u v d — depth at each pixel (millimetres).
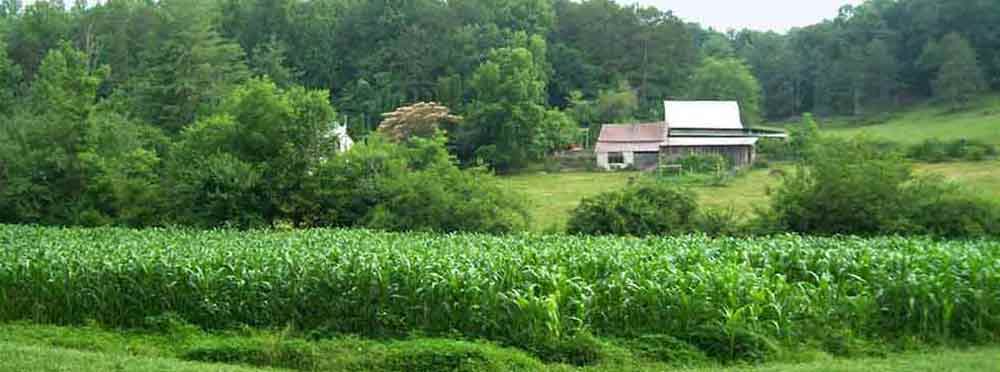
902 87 100500
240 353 11547
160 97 60656
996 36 95250
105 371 10102
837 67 101562
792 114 107000
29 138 33188
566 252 15211
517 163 67438
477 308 11898
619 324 11938
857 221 23312
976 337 11852
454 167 28953
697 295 11695
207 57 65625
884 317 12219
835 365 10414
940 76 93125
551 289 12250
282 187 28719
